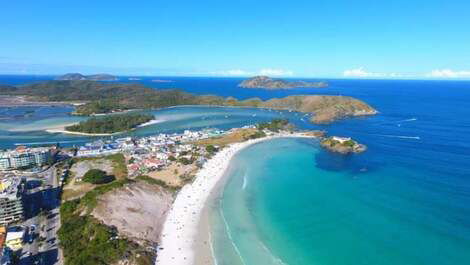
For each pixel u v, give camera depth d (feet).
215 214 403.34
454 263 291.99
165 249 330.34
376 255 308.81
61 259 313.73
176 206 431.43
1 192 405.39
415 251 312.91
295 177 533.96
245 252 319.88
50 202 449.06
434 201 428.56
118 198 413.59
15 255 308.40
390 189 475.31
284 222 380.17
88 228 347.97
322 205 423.64
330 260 303.27
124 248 312.91
